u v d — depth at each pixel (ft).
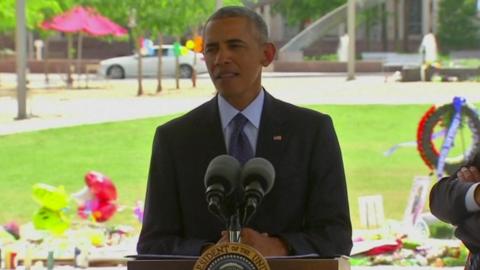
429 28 316.19
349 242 30.55
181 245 29.84
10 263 67.10
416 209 79.05
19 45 153.58
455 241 73.46
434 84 198.18
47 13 252.01
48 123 142.61
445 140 83.71
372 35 351.46
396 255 71.31
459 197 26.91
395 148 102.01
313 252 29.84
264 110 31.55
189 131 31.58
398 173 106.11
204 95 193.98
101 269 66.95
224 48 30.60
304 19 328.70
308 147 31.17
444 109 84.02
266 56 31.48
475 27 323.78
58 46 376.89
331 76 248.32
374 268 67.87
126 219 84.12
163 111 156.87
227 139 31.42
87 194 80.02
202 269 24.50
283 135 31.27
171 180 31.45
